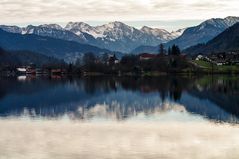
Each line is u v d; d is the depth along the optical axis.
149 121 94.44
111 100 145.50
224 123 90.94
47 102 138.88
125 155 63.28
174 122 92.81
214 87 199.88
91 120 96.19
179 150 66.06
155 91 182.25
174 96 158.50
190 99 145.75
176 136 76.81
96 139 74.31
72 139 74.25
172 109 117.25
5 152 65.38
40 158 62.00
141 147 68.12
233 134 78.12
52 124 90.56
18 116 103.25
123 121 94.56
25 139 74.56
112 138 75.12
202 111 112.25
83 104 131.88
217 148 67.25
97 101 142.00
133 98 152.38
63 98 154.12
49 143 71.25
